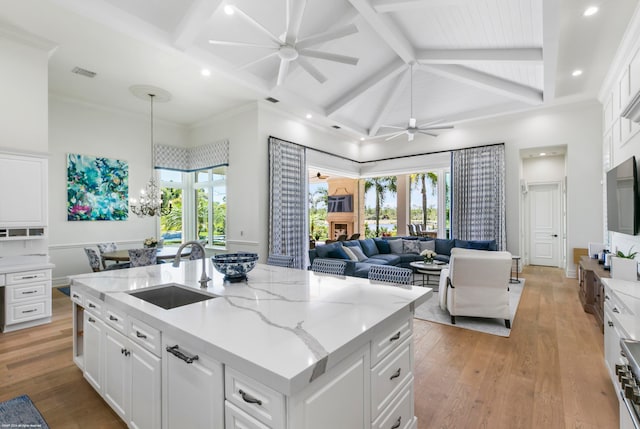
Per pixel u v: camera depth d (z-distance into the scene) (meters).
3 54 3.60
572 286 5.56
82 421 1.96
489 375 2.51
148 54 4.06
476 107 6.52
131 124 6.27
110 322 1.93
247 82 4.74
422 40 4.46
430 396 2.22
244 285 2.10
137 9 3.29
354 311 1.54
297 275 2.44
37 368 2.64
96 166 5.80
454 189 7.09
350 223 11.82
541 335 3.33
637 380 1.12
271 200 5.84
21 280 3.52
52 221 5.32
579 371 2.56
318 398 1.09
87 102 5.64
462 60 4.53
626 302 1.89
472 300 3.63
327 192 12.84
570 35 3.87
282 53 3.04
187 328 1.32
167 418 1.47
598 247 4.93
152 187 5.95
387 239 7.56
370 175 8.61
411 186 10.26
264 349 1.11
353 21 3.92
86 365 2.27
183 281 2.23
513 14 3.62
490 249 6.35
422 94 6.23
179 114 6.34
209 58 4.16
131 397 1.73
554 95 5.51
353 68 5.08
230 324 1.37
